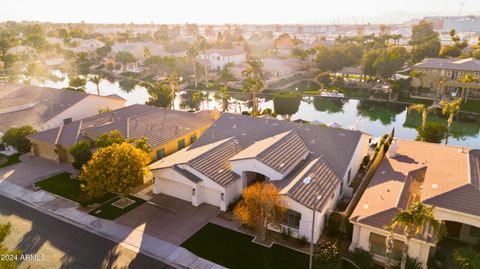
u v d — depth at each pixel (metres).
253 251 28.78
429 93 88.19
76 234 31.52
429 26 189.75
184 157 38.97
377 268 26.81
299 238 29.53
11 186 40.78
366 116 76.25
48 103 63.94
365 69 102.19
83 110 63.16
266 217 29.22
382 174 35.53
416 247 25.73
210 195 35.66
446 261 27.16
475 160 33.88
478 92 83.50
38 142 48.53
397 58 97.50
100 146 41.09
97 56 165.75
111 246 29.77
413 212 21.92
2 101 65.31
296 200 29.12
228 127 47.03
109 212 34.91
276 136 41.81
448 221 30.00
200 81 113.25
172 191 37.62
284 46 165.50
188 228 32.03
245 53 139.62
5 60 133.50
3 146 52.66
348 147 39.62
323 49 120.44
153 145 46.12
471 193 27.62
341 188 36.38
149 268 27.11
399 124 69.75
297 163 36.22
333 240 30.14
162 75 124.94
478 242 28.78
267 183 31.69
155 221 33.22
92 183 33.50
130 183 33.72
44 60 155.00
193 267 27.11
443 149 38.44
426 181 31.61
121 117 56.88
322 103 88.56
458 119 72.56
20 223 33.31
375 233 27.03
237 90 101.69
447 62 89.25
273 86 105.75
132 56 139.88
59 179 42.41
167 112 57.88
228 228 31.94
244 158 35.03
